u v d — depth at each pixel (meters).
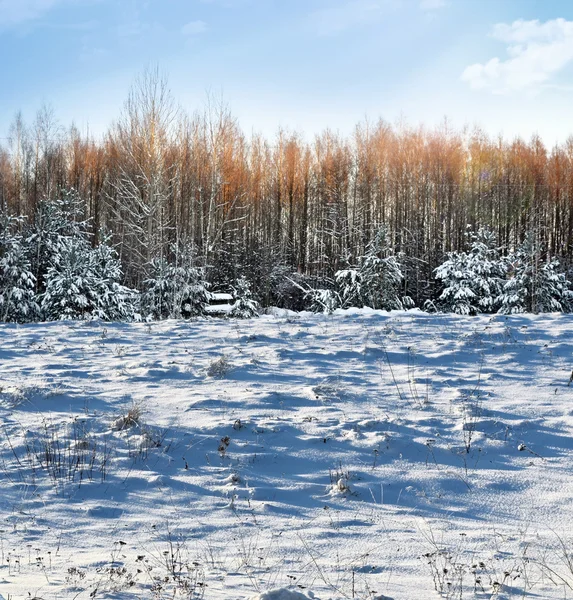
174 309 27.84
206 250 34.59
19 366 12.47
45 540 5.63
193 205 39.06
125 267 38.84
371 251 30.67
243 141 50.56
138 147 37.75
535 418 9.27
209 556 5.27
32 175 53.38
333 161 53.09
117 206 46.34
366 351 13.39
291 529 5.95
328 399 10.21
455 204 53.94
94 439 8.51
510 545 5.52
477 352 13.33
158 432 8.69
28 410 9.70
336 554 5.32
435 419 9.26
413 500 6.79
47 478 7.21
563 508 6.51
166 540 5.67
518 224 53.72
